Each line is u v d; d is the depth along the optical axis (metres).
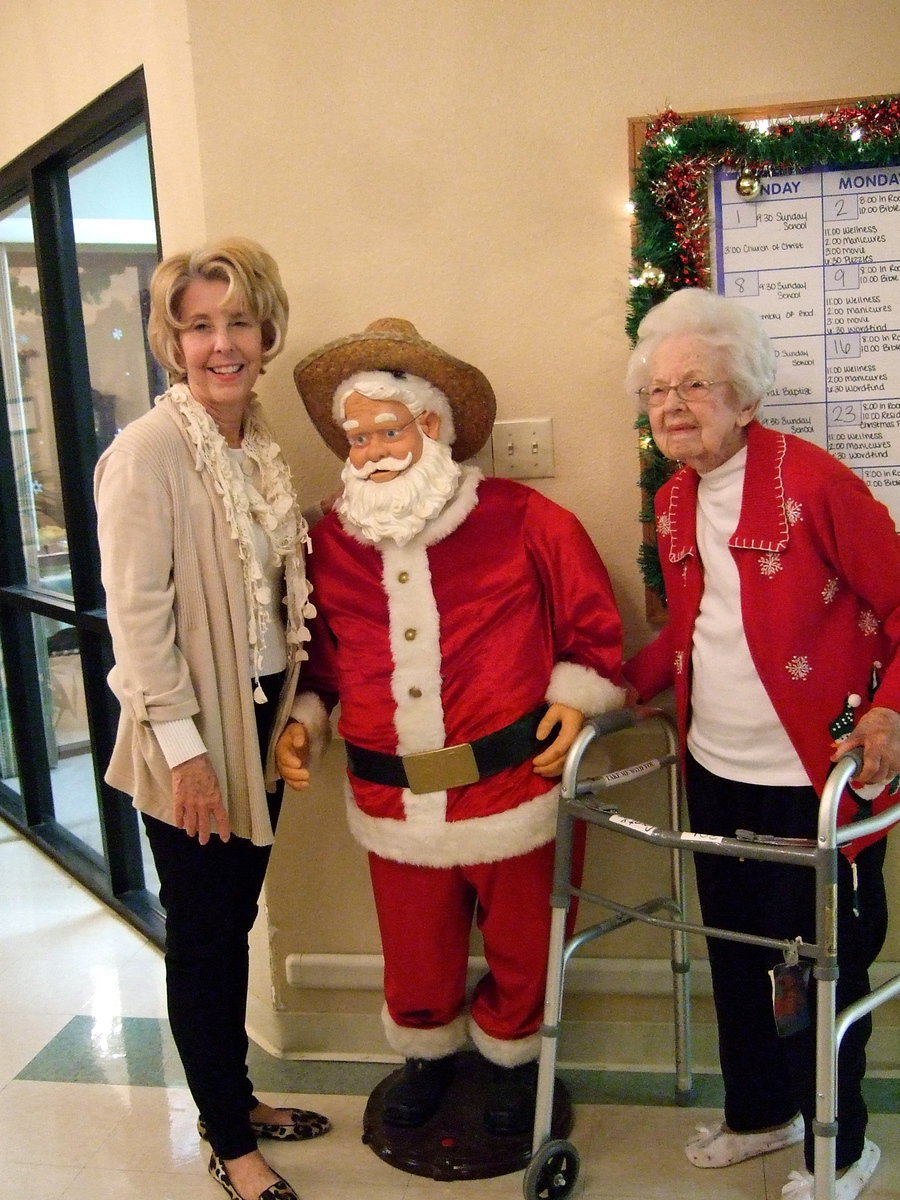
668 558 1.74
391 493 1.72
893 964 2.03
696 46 1.88
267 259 1.72
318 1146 1.94
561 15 1.91
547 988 1.70
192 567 1.64
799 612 1.56
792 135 1.81
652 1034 2.13
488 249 1.99
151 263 2.46
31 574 3.46
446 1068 2.01
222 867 1.73
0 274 3.29
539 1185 1.74
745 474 1.61
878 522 1.54
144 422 1.64
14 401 3.36
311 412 1.89
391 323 1.78
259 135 2.02
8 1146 1.98
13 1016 2.44
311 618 1.82
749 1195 1.76
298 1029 2.23
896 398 1.88
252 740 1.68
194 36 2.01
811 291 1.87
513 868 1.78
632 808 2.08
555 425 2.01
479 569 1.77
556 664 1.82
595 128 1.93
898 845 2.00
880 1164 1.79
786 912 1.64
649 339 1.62
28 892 3.17
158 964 2.68
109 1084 2.17
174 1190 1.85
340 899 2.19
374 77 1.98
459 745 1.75
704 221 1.87
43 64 2.69
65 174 2.81
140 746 1.65
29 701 3.53
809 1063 1.60
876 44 1.83
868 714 1.47
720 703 1.66
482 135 1.96
